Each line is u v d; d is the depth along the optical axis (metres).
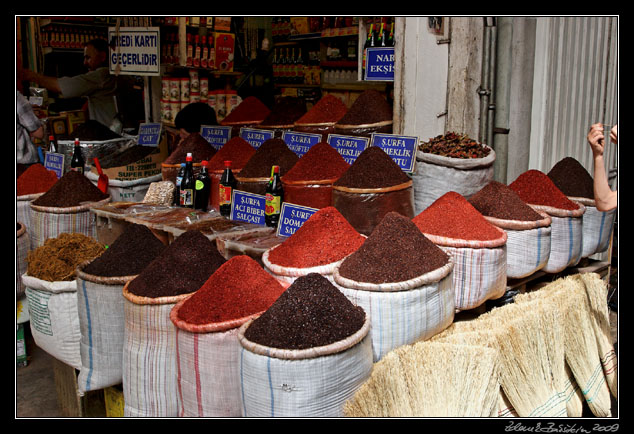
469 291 2.22
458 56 3.29
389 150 2.95
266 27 5.84
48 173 3.92
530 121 3.41
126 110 5.51
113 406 2.41
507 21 3.22
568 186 3.11
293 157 3.19
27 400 2.90
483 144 3.09
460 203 2.38
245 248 2.53
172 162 3.64
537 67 3.37
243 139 3.64
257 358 1.62
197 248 2.19
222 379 1.83
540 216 2.54
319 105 3.59
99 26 6.33
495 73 3.29
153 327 2.03
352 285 1.89
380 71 3.38
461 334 1.91
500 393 1.94
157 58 4.22
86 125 4.52
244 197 3.05
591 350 2.21
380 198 2.54
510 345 1.89
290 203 2.74
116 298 2.25
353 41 5.04
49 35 6.13
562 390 2.01
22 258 3.29
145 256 2.36
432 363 1.74
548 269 2.74
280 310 1.70
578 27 3.52
